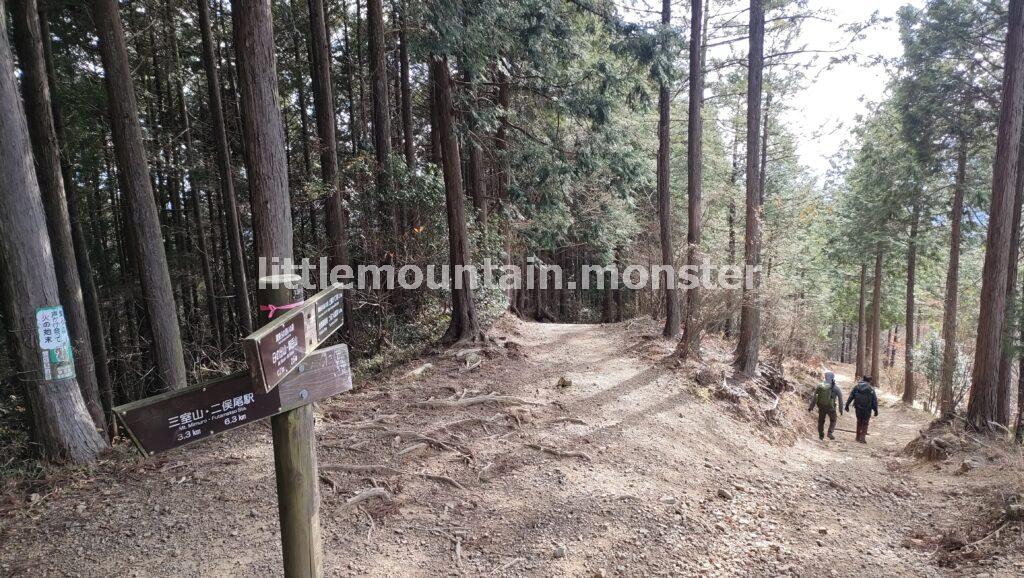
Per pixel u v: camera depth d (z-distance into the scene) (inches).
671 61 407.5
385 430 252.5
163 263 294.5
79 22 382.3
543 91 458.9
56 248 258.5
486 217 544.1
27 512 175.2
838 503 255.3
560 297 1098.7
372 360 399.5
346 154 532.1
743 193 721.0
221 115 391.9
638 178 473.1
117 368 490.3
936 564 189.8
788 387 515.8
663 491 229.6
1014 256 483.8
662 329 573.3
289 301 87.1
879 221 770.8
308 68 642.8
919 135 584.4
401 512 187.5
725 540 196.2
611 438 279.7
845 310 1222.9
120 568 147.8
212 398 75.0
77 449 213.3
